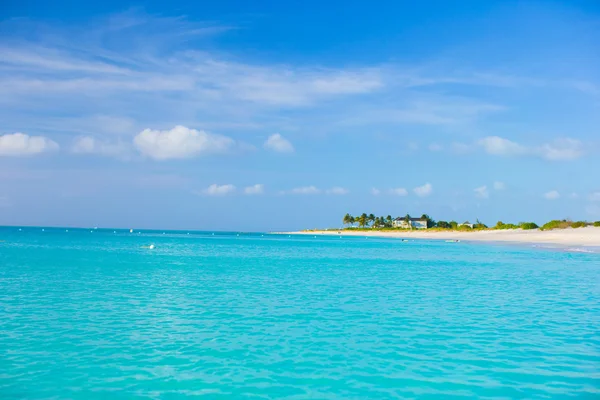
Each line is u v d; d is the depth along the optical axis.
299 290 28.66
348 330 17.92
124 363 13.72
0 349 14.91
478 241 126.19
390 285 31.39
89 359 14.05
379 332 17.64
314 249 87.31
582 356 14.64
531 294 27.33
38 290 27.20
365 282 33.12
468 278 35.94
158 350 15.05
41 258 51.00
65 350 14.91
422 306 23.19
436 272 40.88
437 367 13.59
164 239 137.25
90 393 11.45
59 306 22.25
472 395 11.55
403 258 60.56
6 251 62.75
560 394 11.62
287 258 59.62
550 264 49.28
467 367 13.59
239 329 17.95
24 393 11.39
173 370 13.17
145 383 12.16
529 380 12.56
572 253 67.81
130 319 19.53
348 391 11.77
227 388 11.88
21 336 16.55
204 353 14.78
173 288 28.78
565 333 17.59
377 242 134.50
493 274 39.06
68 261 47.34
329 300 24.91
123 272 37.62
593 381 12.50
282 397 11.35
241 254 67.31
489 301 24.80
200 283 31.45
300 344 15.91
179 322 19.08
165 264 46.38
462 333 17.55
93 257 53.62
